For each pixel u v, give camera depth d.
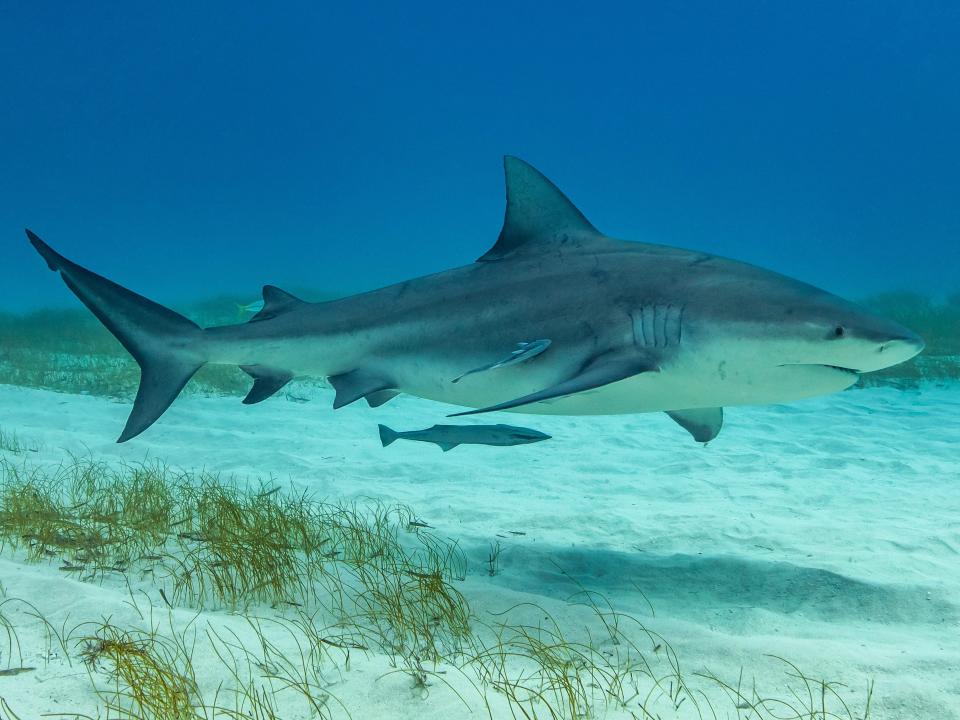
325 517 6.27
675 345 4.48
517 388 5.04
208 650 3.39
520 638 3.85
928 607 4.54
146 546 5.23
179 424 11.70
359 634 3.71
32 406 12.15
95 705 2.83
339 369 5.66
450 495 7.88
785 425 12.62
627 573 5.30
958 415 12.87
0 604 3.87
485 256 5.50
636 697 3.11
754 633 4.17
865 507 7.39
